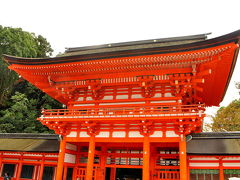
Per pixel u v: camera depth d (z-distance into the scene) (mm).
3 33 37438
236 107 38094
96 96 17875
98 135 16391
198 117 13688
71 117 16250
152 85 16281
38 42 53062
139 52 14617
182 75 15180
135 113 14852
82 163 18516
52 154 19312
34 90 48250
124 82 17016
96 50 24266
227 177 15195
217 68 15531
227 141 16938
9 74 40375
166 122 14992
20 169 20047
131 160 17625
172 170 16578
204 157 15812
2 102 43906
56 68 17203
